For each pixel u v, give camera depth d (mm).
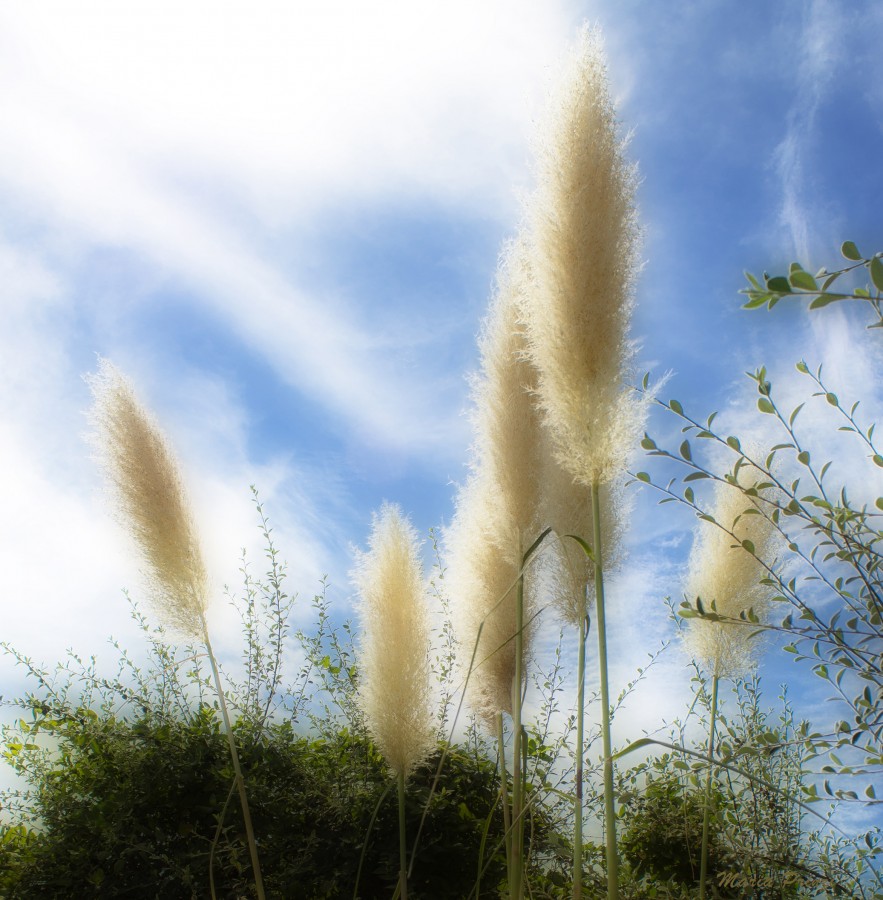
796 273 1571
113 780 3346
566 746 3516
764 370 2248
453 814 3291
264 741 3492
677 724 3504
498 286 2990
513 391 2889
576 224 2293
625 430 2244
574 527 2625
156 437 3270
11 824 3412
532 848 3262
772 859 2824
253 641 3756
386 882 3227
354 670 3752
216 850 3094
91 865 3104
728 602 3047
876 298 1552
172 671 3688
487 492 3025
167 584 3121
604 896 3170
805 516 2197
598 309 2266
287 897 3131
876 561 2084
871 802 2162
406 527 3186
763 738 2428
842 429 2184
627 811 3576
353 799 3414
